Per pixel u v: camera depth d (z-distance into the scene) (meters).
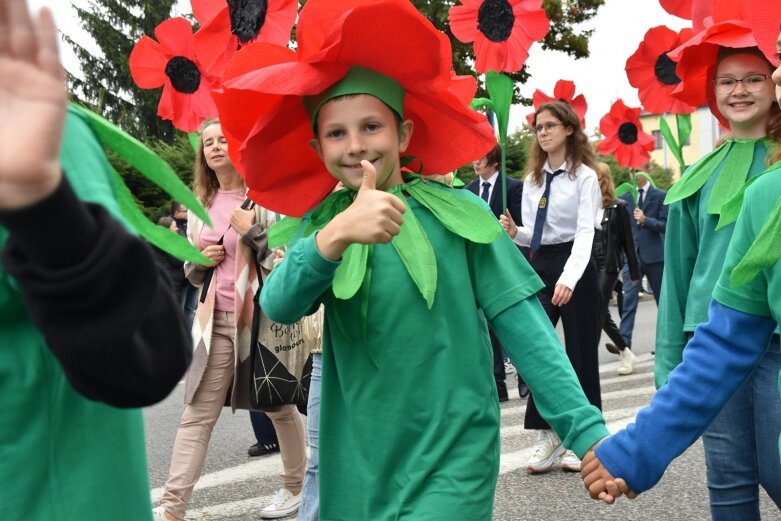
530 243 5.24
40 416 1.21
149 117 34.50
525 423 4.90
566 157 5.11
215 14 4.01
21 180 0.94
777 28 2.47
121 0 35.41
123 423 1.30
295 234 2.59
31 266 0.99
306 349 4.08
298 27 2.42
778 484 2.85
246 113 2.57
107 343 1.03
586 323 4.98
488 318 2.44
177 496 3.99
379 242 2.10
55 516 1.21
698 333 2.47
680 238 3.45
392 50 2.37
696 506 4.24
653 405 2.47
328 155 2.43
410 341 2.31
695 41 3.34
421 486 2.26
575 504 4.33
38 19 0.96
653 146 10.36
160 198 11.44
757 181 2.40
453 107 2.56
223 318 4.18
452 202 2.44
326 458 2.40
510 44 4.90
